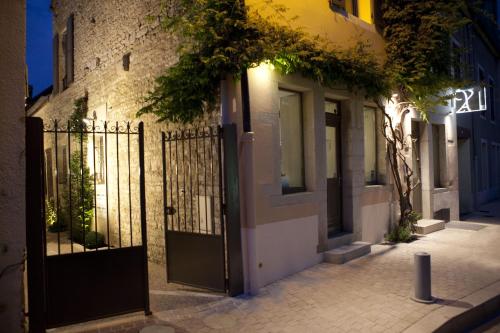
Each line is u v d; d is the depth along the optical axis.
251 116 5.33
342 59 6.64
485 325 4.51
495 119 17.45
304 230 6.16
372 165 8.43
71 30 10.38
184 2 5.61
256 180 5.38
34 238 3.78
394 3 8.62
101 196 8.79
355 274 5.81
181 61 5.32
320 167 6.54
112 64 8.27
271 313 4.43
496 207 14.03
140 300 4.37
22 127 2.87
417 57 8.35
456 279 5.55
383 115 8.21
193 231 5.71
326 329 4.02
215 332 3.97
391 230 8.31
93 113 9.02
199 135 5.79
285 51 5.33
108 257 4.20
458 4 8.37
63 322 3.95
